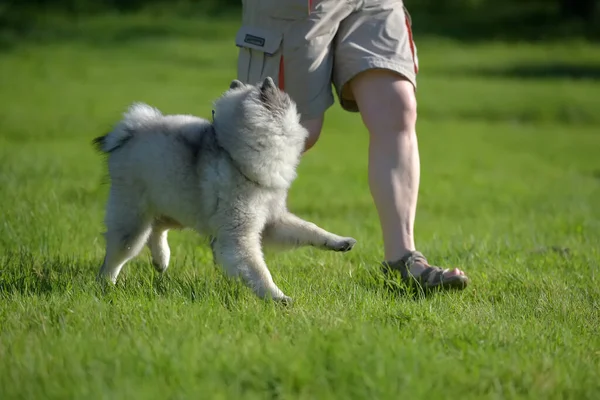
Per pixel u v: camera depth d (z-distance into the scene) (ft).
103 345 14.25
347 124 76.89
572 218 36.24
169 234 28.43
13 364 13.34
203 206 19.07
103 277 19.99
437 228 33.91
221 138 18.92
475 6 165.17
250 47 20.95
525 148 68.03
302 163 55.26
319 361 13.55
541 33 146.20
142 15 160.04
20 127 65.98
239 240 18.79
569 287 21.07
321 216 36.58
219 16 162.09
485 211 39.83
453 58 125.49
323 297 18.69
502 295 19.97
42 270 21.12
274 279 20.49
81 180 40.60
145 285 19.38
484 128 78.43
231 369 13.19
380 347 14.19
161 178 19.35
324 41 20.72
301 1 20.39
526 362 14.30
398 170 20.68
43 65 111.75
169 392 12.37
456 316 17.62
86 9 159.94
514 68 117.29
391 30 20.95
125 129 20.16
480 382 13.46
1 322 16.06
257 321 16.28
